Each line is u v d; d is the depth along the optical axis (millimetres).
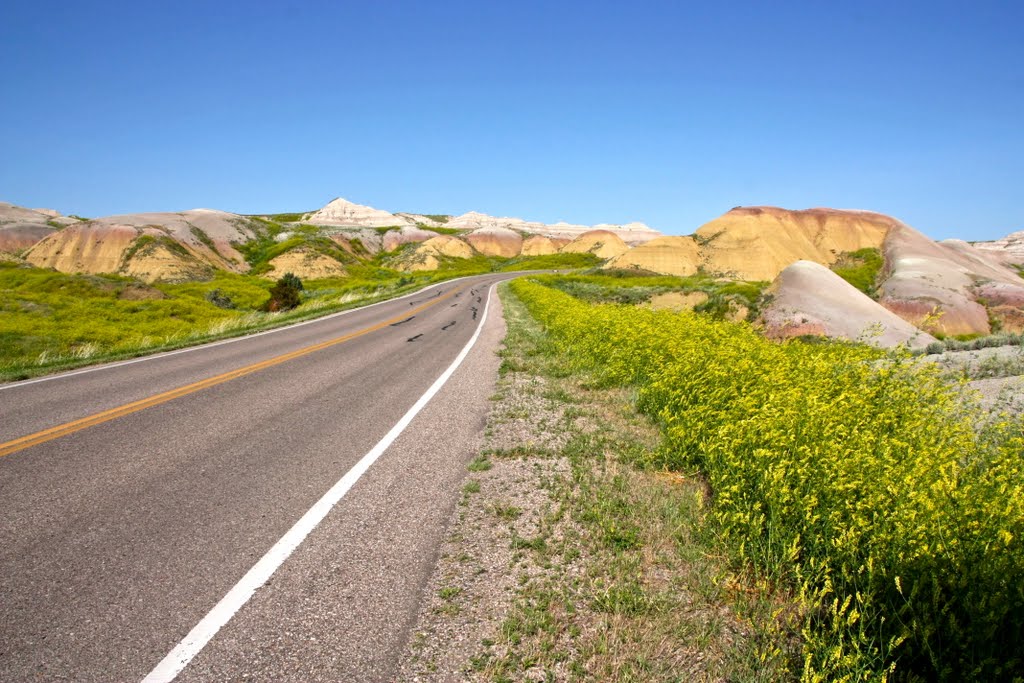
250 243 129375
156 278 89625
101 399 7773
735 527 3539
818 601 2662
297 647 2621
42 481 4613
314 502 4273
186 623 2779
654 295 37594
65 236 101938
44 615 2811
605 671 2486
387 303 31734
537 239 192750
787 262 111375
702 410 5199
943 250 76625
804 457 3621
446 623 2824
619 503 4168
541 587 3123
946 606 2268
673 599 2996
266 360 11469
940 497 2934
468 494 4457
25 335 19984
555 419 6641
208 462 5156
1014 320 42688
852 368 6625
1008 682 2115
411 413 7086
